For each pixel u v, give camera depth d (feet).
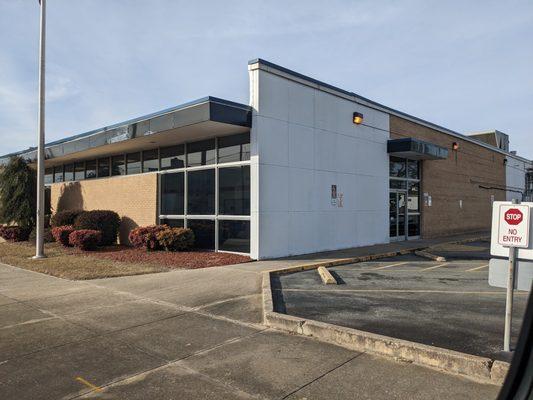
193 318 23.18
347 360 17.17
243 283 31.40
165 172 53.26
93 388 14.87
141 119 47.09
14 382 15.37
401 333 19.93
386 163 60.03
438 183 72.84
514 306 25.20
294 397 14.08
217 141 47.26
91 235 51.70
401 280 33.58
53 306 25.85
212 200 47.37
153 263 41.27
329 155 50.31
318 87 48.93
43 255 47.91
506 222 17.19
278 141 44.19
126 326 21.83
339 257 44.37
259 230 42.06
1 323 22.41
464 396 13.97
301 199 46.60
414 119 65.98
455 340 18.89
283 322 21.21
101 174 67.00
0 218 70.13
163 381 15.39
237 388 14.79
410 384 14.93
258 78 42.34
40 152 48.34
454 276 35.42
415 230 67.51
